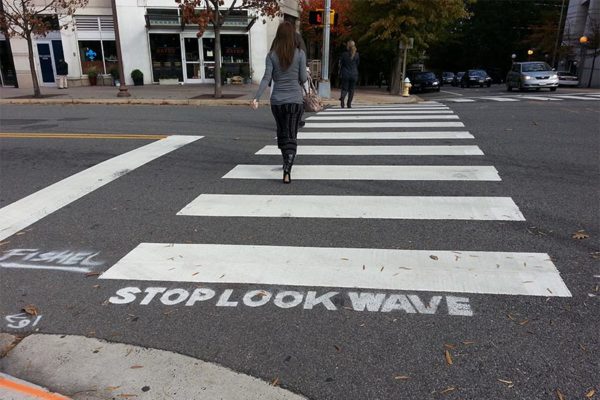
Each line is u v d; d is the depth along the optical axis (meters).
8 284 3.88
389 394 2.62
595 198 5.55
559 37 48.78
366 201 5.57
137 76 26.53
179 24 25.77
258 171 6.98
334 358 2.92
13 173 7.14
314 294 3.59
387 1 25.20
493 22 66.81
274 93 6.27
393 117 12.31
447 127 10.47
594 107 14.10
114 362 2.92
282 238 4.57
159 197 5.88
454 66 74.62
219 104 17.22
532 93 24.38
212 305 3.50
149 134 10.20
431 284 3.69
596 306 3.36
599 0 40.56
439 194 5.78
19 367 2.89
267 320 3.30
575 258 4.05
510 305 3.40
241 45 26.84
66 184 6.52
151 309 3.47
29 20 19.02
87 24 26.39
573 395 2.58
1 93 22.05
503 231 4.64
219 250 4.34
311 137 9.53
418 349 2.97
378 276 3.82
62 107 16.62
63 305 3.56
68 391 2.69
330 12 18.67
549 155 7.66
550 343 3.00
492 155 7.72
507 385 2.67
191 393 2.65
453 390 2.64
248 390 2.67
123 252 4.36
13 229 4.96
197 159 7.81
